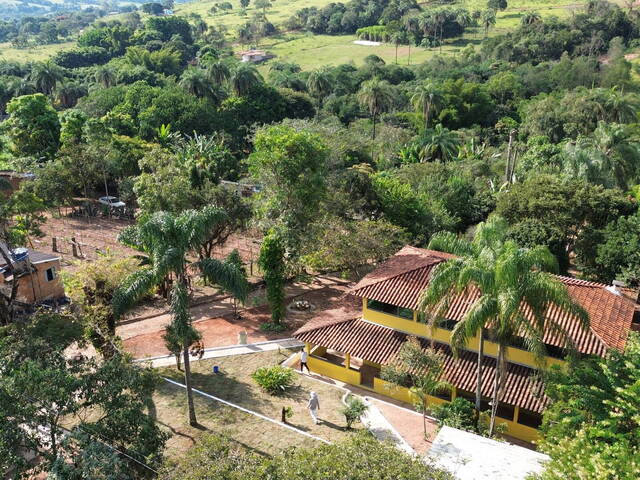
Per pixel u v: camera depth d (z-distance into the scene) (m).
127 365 21.33
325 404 29.44
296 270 45.22
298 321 39.16
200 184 45.16
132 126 84.38
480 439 21.78
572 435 20.42
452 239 26.58
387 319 32.06
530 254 23.02
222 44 189.12
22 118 77.75
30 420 17.92
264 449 24.97
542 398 26.47
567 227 45.84
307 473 15.84
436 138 77.69
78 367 20.31
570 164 57.22
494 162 76.62
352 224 44.12
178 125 85.38
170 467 17.66
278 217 45.12
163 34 171.75
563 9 191.38
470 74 123.00
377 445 17.41
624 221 42.59
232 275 25.80
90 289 33.25
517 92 113.38
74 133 75.38
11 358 20.45
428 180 57.38
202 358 33.81
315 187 44.75
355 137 75.69
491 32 176.00
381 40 182.25
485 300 23.06
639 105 87.75
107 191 68.31
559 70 117.88
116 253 50.81
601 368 22.98
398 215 51.16
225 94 103.62
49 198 61.62
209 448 17.78
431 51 165.00
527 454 21.02
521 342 28.34
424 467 16.39
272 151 43.97
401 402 30.25
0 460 17.39
